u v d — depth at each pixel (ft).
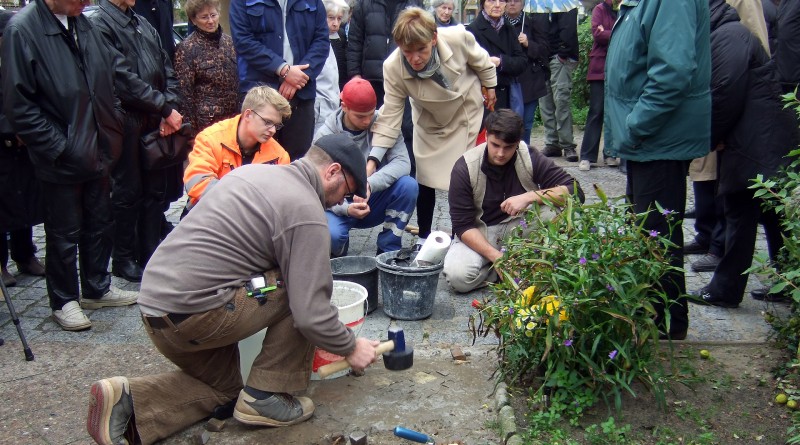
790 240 11.45
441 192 24.93
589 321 10.28
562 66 28.25
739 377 11.42
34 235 20.77
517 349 10.59
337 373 11.75
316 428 10.35
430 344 13.05
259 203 9.43
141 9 17.87
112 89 13.98
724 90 12.76
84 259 14.76
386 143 16.29
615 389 10.08
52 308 14.14
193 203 13.69
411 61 15.81
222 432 10.27
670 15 10.89
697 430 10.03
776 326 11.97
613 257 10.33
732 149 13.20
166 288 9.26
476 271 15.12
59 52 13.01
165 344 9.64
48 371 12.33
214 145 13.75
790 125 12.96
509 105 23.98
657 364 11.55
